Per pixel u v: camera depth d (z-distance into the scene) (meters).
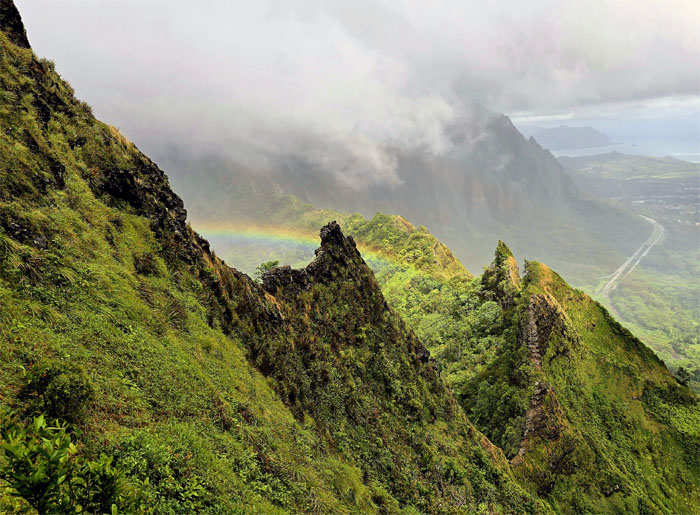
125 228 21.75
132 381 13.77
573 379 65.75
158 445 12.00
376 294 42.03
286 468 17.17
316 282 37.12
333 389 29.38
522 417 53.75
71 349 12.57
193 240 26.83
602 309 79.44
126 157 26.19
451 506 30.28
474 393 63.50
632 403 67.94
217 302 24.17
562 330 68.94
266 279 32.94
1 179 16.03
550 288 78.06
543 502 41.59
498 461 42.06
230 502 12.50
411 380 38.56
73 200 19.39
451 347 77.62
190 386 15.98
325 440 24.59
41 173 18.16
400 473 28.48
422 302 109.69
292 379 26.19
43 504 6.01
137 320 16.69
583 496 50.72
